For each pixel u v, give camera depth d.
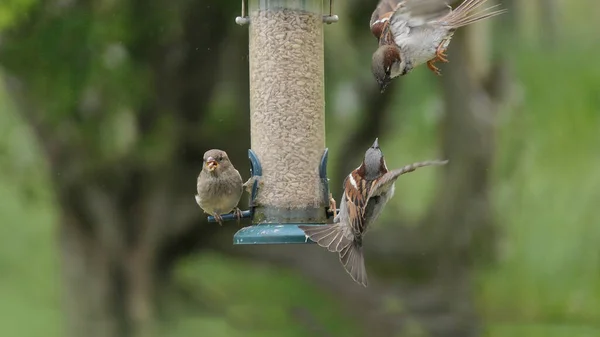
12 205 18.48
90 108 14.77
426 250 17.08
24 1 13.33
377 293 17.23
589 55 15.70
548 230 16.59
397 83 17.30
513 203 16.67
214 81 15.38
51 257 18.56
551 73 15.79
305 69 9.87
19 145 16.72
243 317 18.22
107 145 15.43
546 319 16.75
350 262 8.22
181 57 15.02
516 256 16.75
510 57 15.84
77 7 13.80
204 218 15.91
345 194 8.45
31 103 14.78
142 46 14.42
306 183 9.79
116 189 15.90
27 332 18.62
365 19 16.36
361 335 17.34
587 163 16.27
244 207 15.62
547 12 15.18
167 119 15.34
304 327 17.86
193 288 17.94
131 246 16.08
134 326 16.09
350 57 16.98
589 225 16.39
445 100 16.36
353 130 17.75
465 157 16.44
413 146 18.34
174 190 15.83
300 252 17.19
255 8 9.94
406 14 8.78
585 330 16.64
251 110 9.98
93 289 16.06
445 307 17.00
